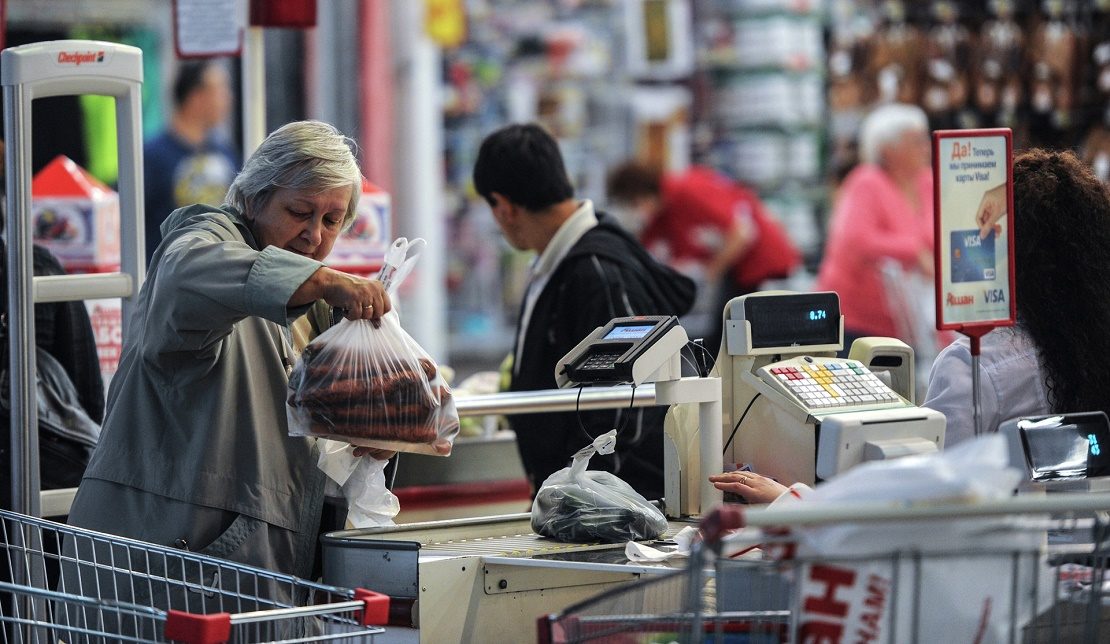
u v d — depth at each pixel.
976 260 8.24
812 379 9.49
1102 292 9.49
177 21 13.84
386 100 23.77
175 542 9.09
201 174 22.70
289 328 9.91
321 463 9.44
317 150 9.36
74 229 13.07
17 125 10.82
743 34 25.98
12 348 10.78
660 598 7.92
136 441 9.33
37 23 21.86
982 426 9.58
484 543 9.36
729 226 25.58
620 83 25.72
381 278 9.34
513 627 8.98
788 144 26.19
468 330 24.77
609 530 9.23
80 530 8.71
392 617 8.63
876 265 25.11
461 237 24.64
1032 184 9.57
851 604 6.34
